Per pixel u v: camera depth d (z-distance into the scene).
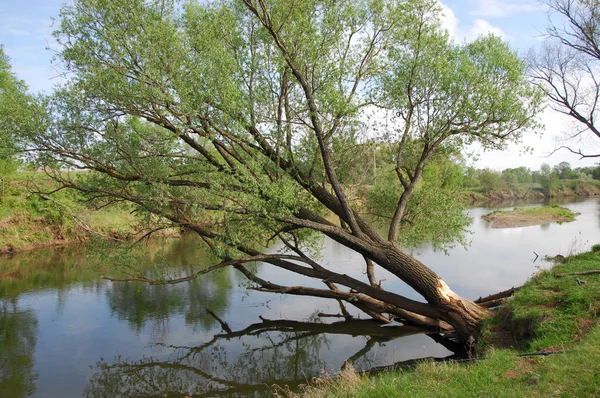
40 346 12.07
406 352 11.46
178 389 9.77
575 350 6.61
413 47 11.82
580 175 106.06
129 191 12.03
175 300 16.45
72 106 10.38
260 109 11.52
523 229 35.72
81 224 12.42
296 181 12.11
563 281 10.40
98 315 14.72
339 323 13.88
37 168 10.95
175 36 10.13
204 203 10.93
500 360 7.15
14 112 9.98
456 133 12.34
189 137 11.36
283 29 11.08
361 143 12.91
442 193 13.78
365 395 6.48
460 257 22.50
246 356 11.63
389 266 11.45
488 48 12.06
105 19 10.16
